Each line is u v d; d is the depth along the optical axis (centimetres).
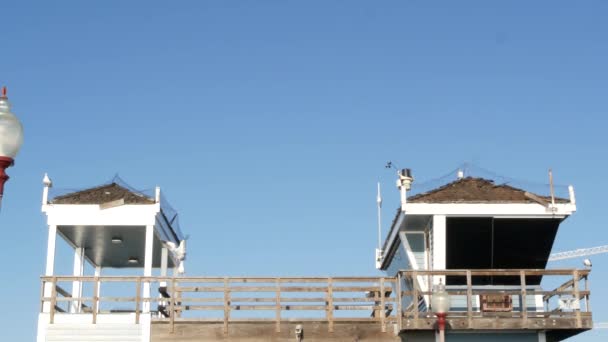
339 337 2069
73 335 2055
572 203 2241
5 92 1143
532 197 2244
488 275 2159
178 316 2155
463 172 2336
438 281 2225
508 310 2098
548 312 2048
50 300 2077
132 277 2103
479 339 2084
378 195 2931
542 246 2286
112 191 2339
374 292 2180
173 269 2816
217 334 2062
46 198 2292
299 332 2050
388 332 2078
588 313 2044
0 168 1116
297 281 2103
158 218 2358
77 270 2559
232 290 2091
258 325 2073
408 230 2405
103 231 2380
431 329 2027
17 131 1123
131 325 2064
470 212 2230
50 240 2255
